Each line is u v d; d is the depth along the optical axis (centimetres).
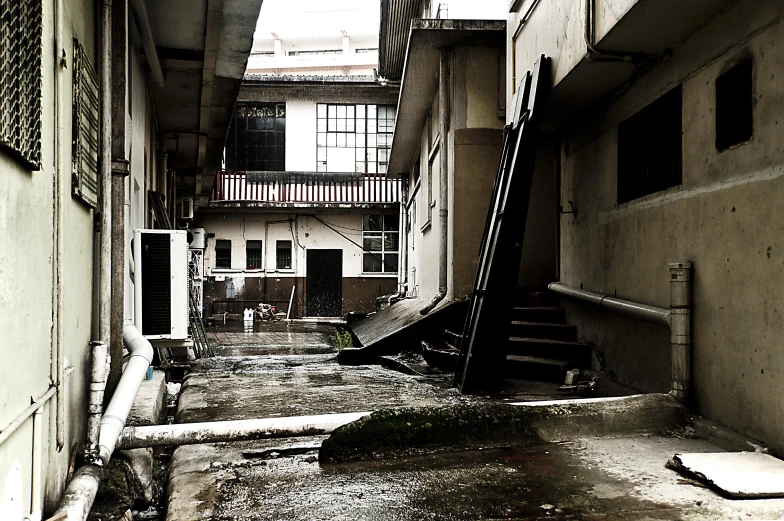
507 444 405
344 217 2433
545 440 412
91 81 340
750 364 386
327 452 373
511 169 648
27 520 203
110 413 340
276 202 2300
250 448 402
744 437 386
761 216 377
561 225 807
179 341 589
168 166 1538
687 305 457
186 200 1853
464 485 327
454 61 969
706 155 444
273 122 2455
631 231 576
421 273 1454
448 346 839
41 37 209
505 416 412
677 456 356
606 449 394
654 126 538
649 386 536
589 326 700
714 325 428
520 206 622
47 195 236
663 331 511
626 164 600
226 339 1494
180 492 317
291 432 387
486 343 611
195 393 598
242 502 303
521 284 970
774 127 366
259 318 2323
